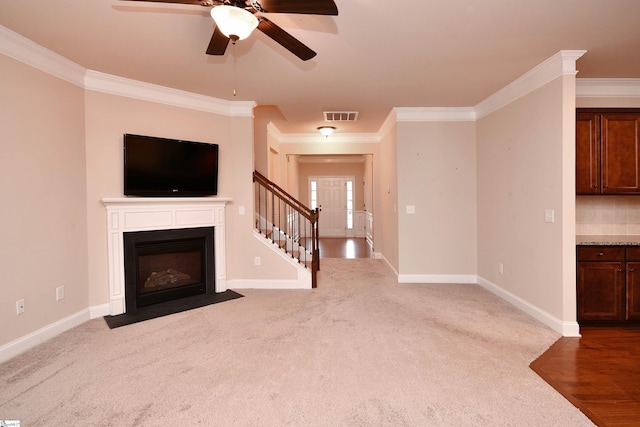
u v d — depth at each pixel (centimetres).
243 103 450
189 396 209
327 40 275
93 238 346
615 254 320
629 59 311
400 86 387
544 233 329
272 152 656
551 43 281
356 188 1093
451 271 488
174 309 373
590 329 317
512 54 302
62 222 312
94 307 347
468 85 384
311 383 223
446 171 483
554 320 313
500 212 413
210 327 321
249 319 343
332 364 248
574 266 302
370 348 275
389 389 216
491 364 249
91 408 197
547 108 322
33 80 282
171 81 370
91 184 345
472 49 292
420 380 226
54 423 184
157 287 396
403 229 490
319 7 177
